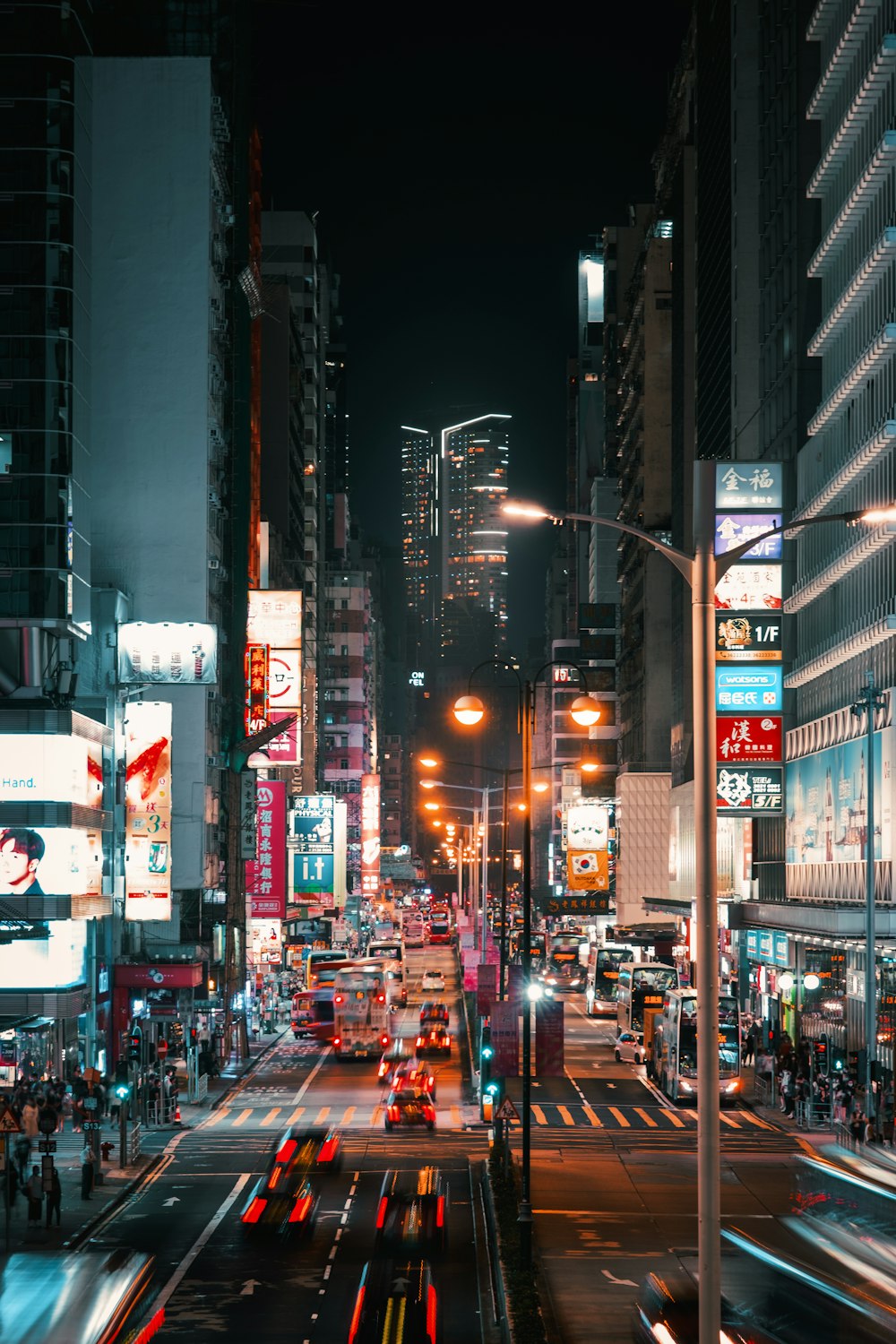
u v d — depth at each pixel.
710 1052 21.42
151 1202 52.59
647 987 94.12
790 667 97.06
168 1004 88.12
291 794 167.38
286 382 173.75
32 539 82.06
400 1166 59.41
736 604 87.75
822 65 92.25
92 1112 61.16
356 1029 95.44
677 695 143.12
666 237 161.88
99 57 106.56
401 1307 31.77
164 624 91.75
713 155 126.88
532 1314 35.12
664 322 161.88
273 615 125.62
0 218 84.25
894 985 75.31
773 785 89.50
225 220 111.88
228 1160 61.19
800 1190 32.44
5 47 84.81
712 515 22.62
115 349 104.94
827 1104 72.31
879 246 74.88
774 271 107.75
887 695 73.81
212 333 108.31
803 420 99.50
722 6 122.25
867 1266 28.67
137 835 88.12
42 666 81.19
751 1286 30.91
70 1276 34.25
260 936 131.25
